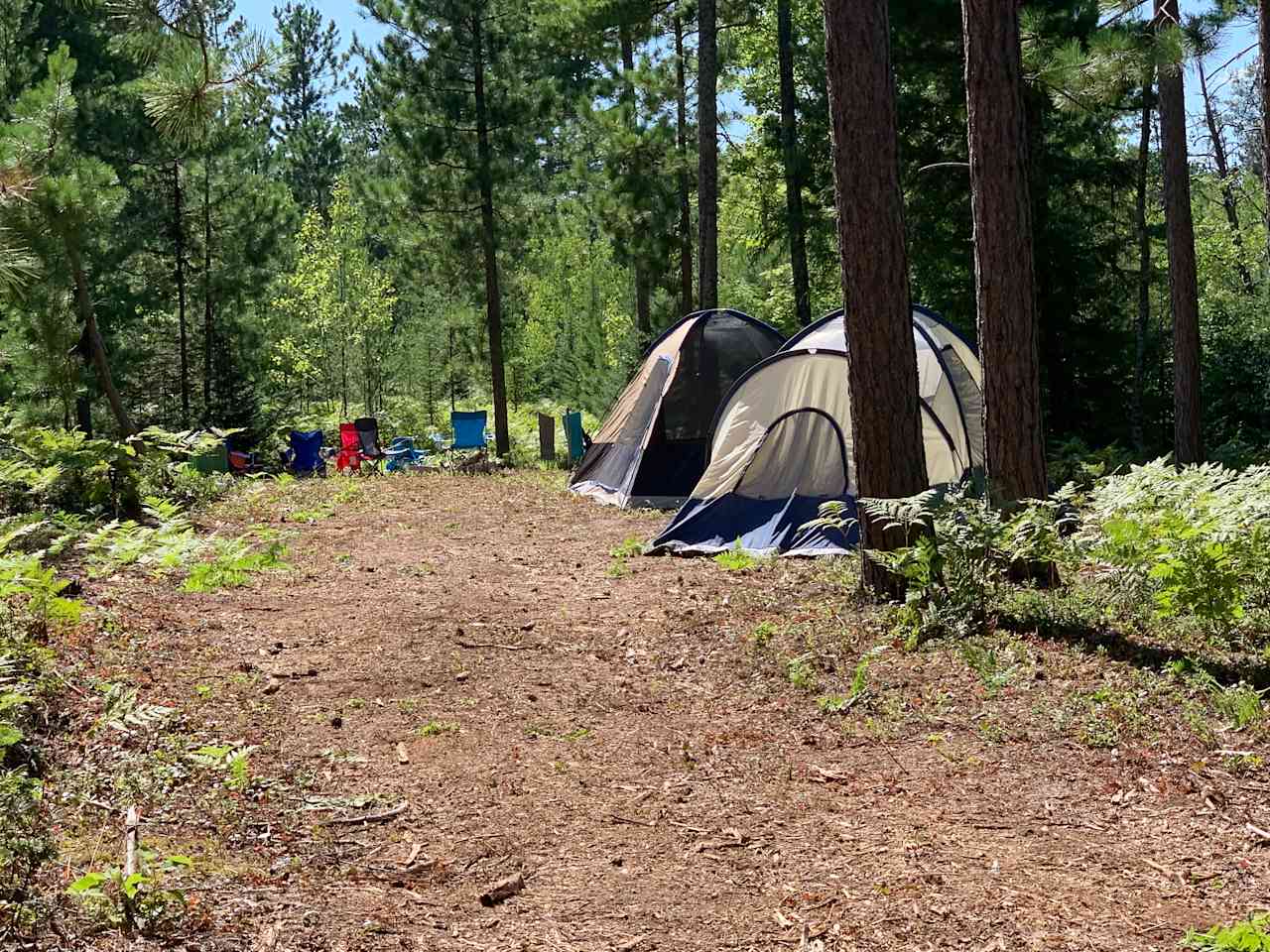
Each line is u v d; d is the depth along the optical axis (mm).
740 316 15641
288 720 5953
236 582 8961
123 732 5316
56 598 6578
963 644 6848
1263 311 21984
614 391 28031
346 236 36188
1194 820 4730
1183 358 16516
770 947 3877
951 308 20844
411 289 38656
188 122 6566
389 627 7875
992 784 5160
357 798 5027
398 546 11391
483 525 13023
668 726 6016
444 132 23203
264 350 25188
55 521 9453
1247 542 6809
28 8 22672
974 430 12453
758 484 11352
